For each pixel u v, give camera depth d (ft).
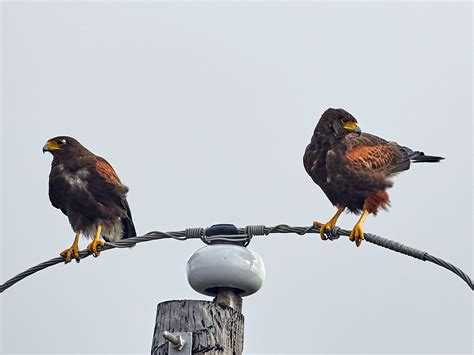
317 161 47.83
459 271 34.68
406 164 49.78
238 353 30.73
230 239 36.83
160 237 38.73
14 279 40.88
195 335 30.04
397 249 35.99
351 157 47.16
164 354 29.96
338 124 47.11
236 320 30.83
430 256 35.19
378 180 47.44
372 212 47.55
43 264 40.88
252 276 33.53
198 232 37.63
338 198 48.44
